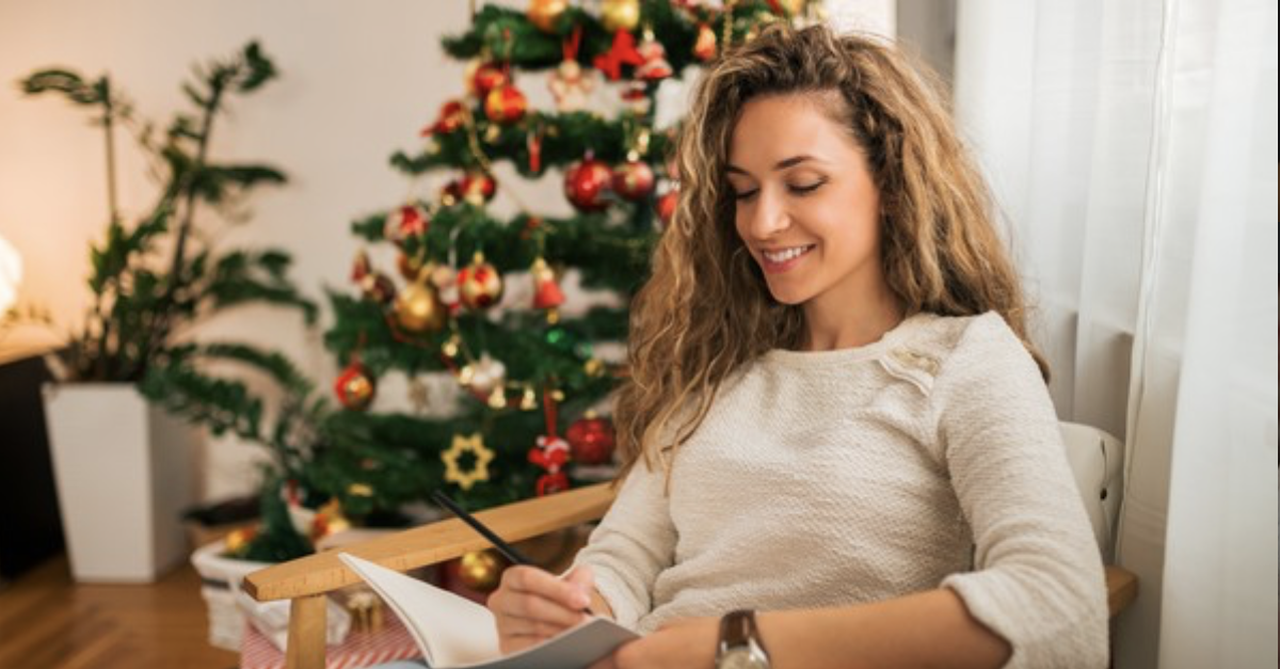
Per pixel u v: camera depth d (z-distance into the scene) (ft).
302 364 9.91
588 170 6.11
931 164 3.79
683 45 6.30
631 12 5.89
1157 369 3.75
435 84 9.46
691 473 3.92
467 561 6.23
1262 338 3.13
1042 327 4.76
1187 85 3.53
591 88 6.28
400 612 3.52
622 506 4.23
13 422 9.21
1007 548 3.03
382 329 6.98
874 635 3.01
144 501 9.02
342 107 9.61
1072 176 4.70
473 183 6.57
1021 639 2.85
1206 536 3.29
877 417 3.60
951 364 3.57
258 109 9.70
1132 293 4.27
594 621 3.06
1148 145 4.17
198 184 9.45
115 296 9.17
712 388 4.10
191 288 9.75
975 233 3.95
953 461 3.43
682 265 4.22
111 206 9.46
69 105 9.84
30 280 10.05
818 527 3.54
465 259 6.51
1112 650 4.05
